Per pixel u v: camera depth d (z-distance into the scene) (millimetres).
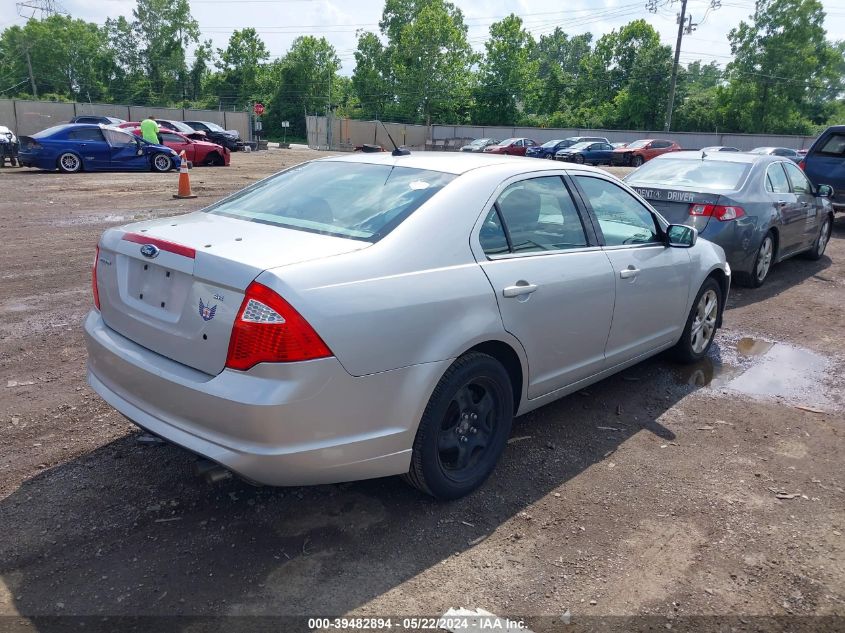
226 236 3164
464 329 3184
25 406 4375
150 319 3066
